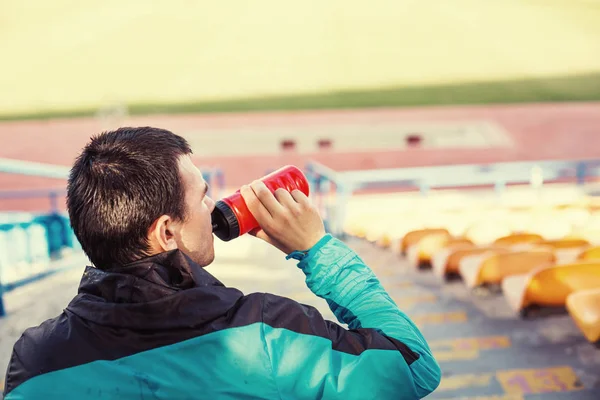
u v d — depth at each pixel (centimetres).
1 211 1254
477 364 301
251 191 104
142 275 90
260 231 107
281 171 109
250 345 88
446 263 416
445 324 360
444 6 3347
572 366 293
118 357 89
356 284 101
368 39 2852
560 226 513
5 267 511
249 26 3072
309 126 1978
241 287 478
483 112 2003
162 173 92
